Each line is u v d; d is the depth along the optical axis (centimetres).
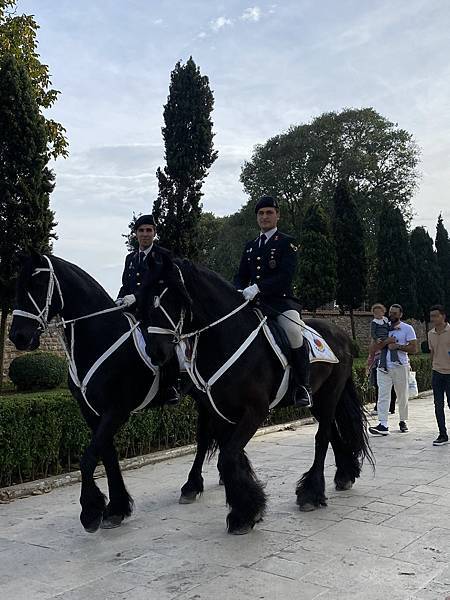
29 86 994
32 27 1384
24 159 974
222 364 477
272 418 1100
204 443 608
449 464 740
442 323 862
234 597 365
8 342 1327
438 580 384
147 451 832
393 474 690
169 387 563
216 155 1220
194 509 570
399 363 963
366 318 2500
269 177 3281
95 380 506
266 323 518
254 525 498
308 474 571
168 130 1206
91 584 395
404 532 480
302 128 3291
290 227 3291
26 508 588
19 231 969
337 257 2108
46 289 491
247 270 561
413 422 1106
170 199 1202
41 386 1197
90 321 514
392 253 2477
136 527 515
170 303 445
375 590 370
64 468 732
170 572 409
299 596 363
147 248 602
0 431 635
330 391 593
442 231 3456
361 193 3288
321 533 481
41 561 440
